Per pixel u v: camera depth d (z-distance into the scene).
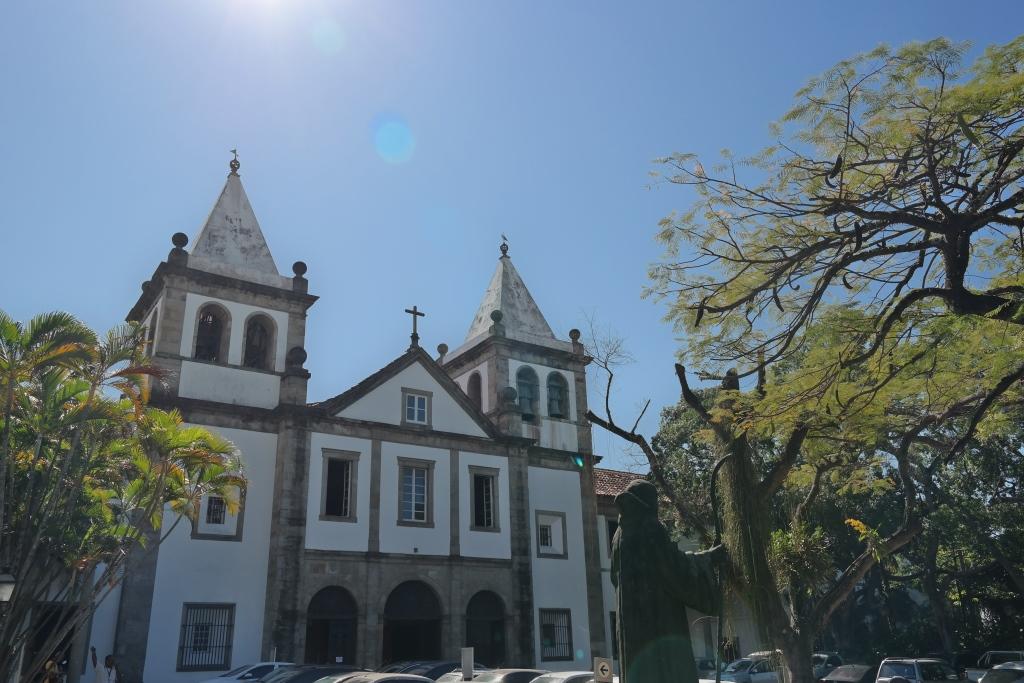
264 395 27.66
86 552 18.83
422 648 28.03
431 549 28.19
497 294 36.41
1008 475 30.41
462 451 30.31
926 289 11.84
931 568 32.44
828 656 29.72
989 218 11.07
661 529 5.59
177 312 26.98
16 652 17.31
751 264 12.84
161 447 19.27
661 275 13.43
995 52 10.20
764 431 13.49
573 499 33.53
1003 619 34.31
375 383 29.14
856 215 12.30
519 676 16.34
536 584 30.86
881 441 16.84
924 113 11.08
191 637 23.52
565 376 35.75
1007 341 12.59
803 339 12.91
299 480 26.12
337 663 25.34
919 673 21.84
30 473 17.62
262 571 25.23
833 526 31.67
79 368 17.89
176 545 24.08
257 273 28.91
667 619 5.35
